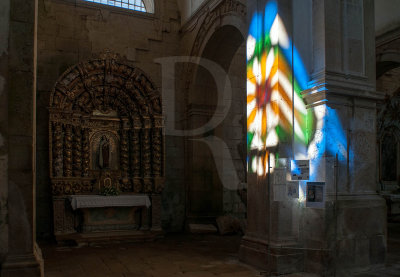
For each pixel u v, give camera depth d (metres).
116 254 8.45
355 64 6.91
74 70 10.55
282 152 6.65
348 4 6.98
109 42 11.74
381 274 6.44
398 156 15.66
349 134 6.78
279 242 6.51
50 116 10.17
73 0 11.41
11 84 5.23
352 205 6.64
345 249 6.48
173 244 9.71
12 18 5.29
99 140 11.33
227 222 11.40
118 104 11.45
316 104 6.73
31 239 5.14
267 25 7.14
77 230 10.42
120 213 10.67
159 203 11.11
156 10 12.45
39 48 10.88
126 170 11.36
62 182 10.20
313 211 6.52
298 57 6.96
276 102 6.74
